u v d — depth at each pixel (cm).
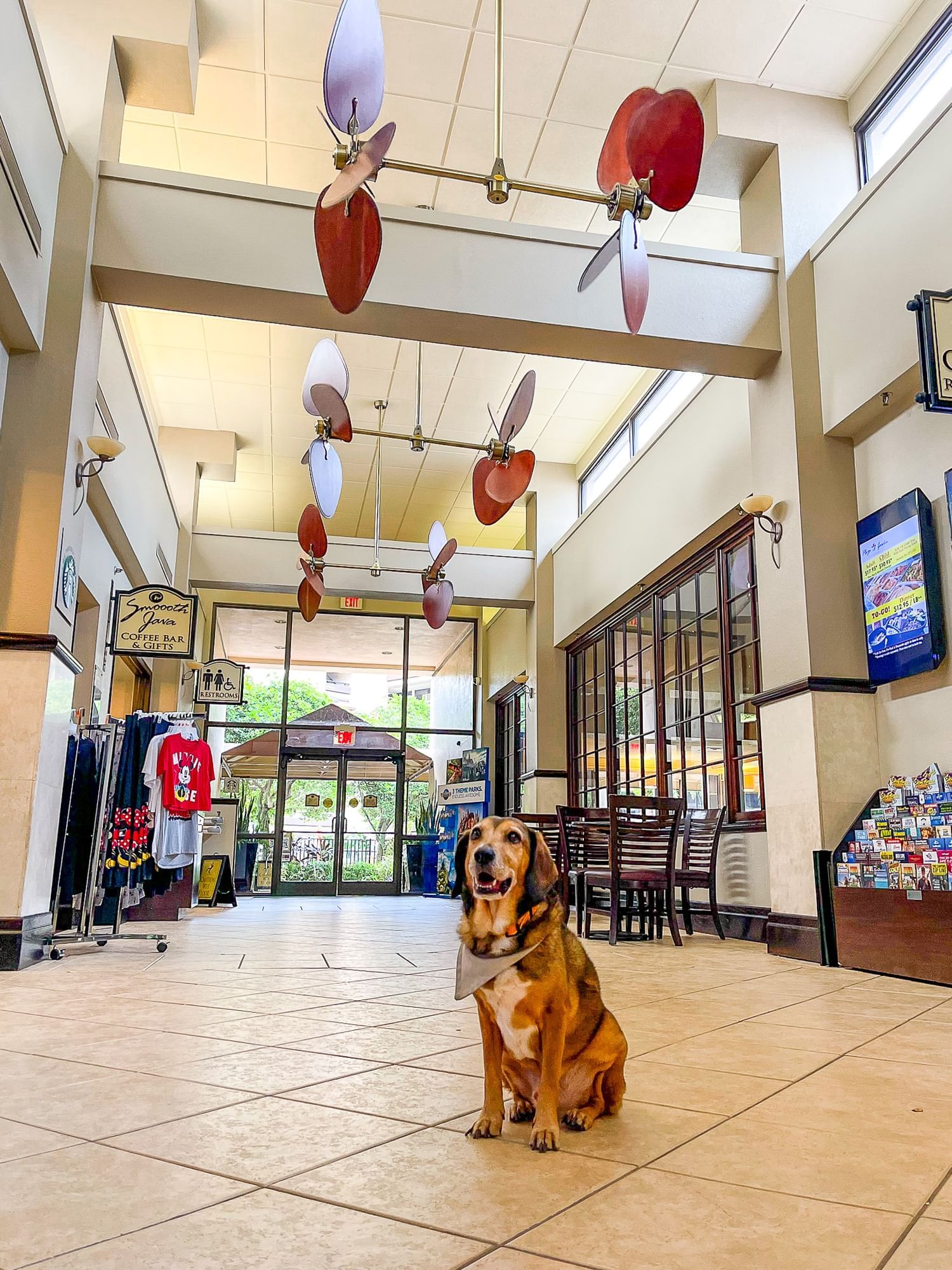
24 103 442
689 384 852
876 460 564
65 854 554
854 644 562
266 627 1413
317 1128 179
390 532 1378
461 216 587
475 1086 215
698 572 800
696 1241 126
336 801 1370
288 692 1393
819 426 586
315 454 611
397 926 736
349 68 319
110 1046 256
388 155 668
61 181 524
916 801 458
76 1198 141
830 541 571
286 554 1127
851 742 540
